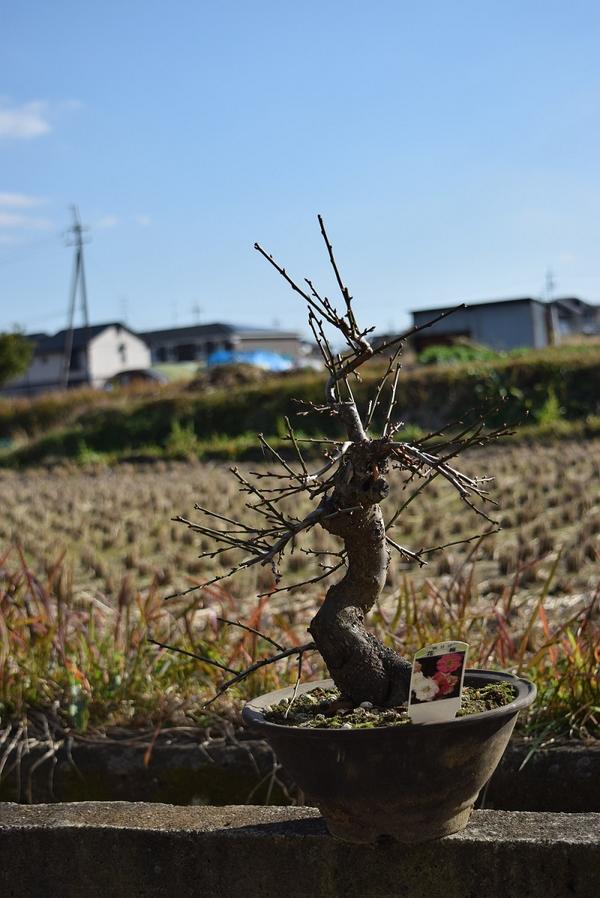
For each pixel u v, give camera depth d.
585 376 21.97
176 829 3.00
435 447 2.83
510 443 17.94
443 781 2.62
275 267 2.82
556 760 3.57
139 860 3.02
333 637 2.79
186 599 6.92
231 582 7.41
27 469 24.28
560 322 74.06
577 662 3.94
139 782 3.98
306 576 7.98
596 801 3.52
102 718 4.28
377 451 2.66
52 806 3.27
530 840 2.72
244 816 3.08
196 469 19.81
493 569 7.95
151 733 4.12
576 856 2.69
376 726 2.62
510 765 3.60
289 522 2.82
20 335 57.94
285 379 29.31
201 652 4.71
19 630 4.85
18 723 4.27
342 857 2.84
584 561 7.79
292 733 2.59
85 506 14.13
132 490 15.80
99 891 3.06
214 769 3.91
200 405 25.80
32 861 3.10
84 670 4.53
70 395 31.45
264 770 3.86
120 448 25.75
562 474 12.38
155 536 11.22
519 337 35.25
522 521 10.00
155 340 82.44
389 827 2.68
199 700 4.23
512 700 2.80
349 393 2.89
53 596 6.36
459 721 2.54
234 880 2.94
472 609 5.59
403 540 9.76
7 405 31.56
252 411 25.20
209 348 80.75
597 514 9.55
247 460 21.17
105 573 8.98
